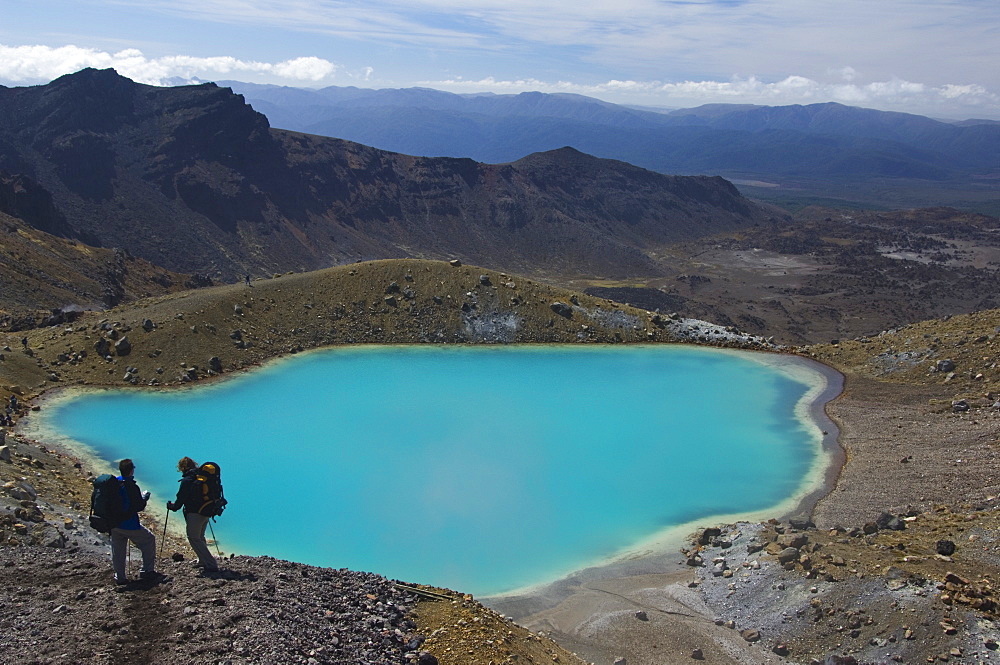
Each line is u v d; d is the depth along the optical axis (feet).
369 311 287.69
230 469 166.81
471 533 141.49
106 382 219.41
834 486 163.02
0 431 147.95
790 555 115.14
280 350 260.21
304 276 299.99
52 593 63.21
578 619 111.14
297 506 150.20
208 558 70.28
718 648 100.63
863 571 105.40
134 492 65.05
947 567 103.55
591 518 148.66
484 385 233.35
